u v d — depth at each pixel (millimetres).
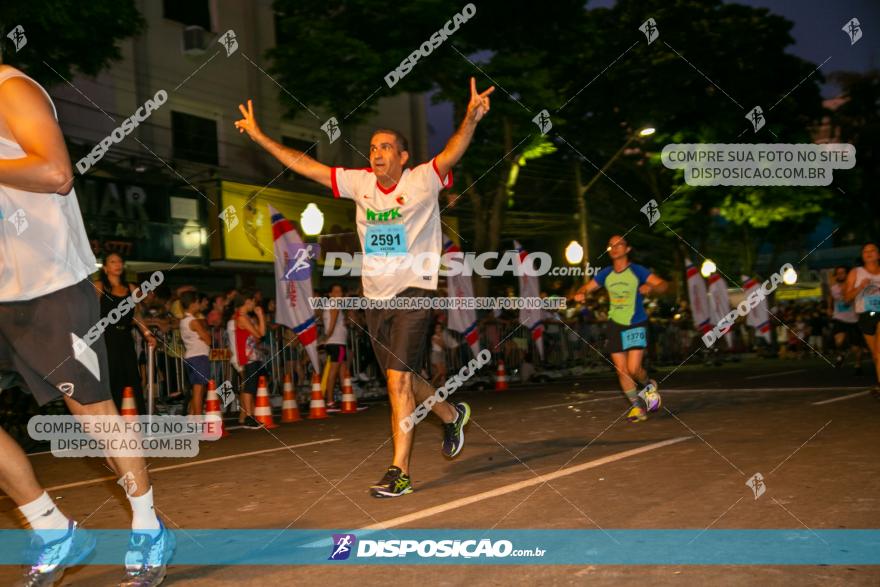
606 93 23500
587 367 19500
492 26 17078
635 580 2617
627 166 28125
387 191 4523
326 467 5531
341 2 17016
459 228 23531
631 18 23328
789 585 2500
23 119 2436
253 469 5625
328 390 11398
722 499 3758
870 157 27203
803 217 27344
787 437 5730
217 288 20266
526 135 18000
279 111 22406
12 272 2584
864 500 3611
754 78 23594
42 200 2639
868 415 6840
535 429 7059
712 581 2566
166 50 19453
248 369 9180
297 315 11547
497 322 16891
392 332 4527
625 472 4594
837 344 16250
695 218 27781
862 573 2592
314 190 21625
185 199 18312
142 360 10359
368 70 16641
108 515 4230
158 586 2793
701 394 10070
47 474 6168
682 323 23844
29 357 2664
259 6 22109
